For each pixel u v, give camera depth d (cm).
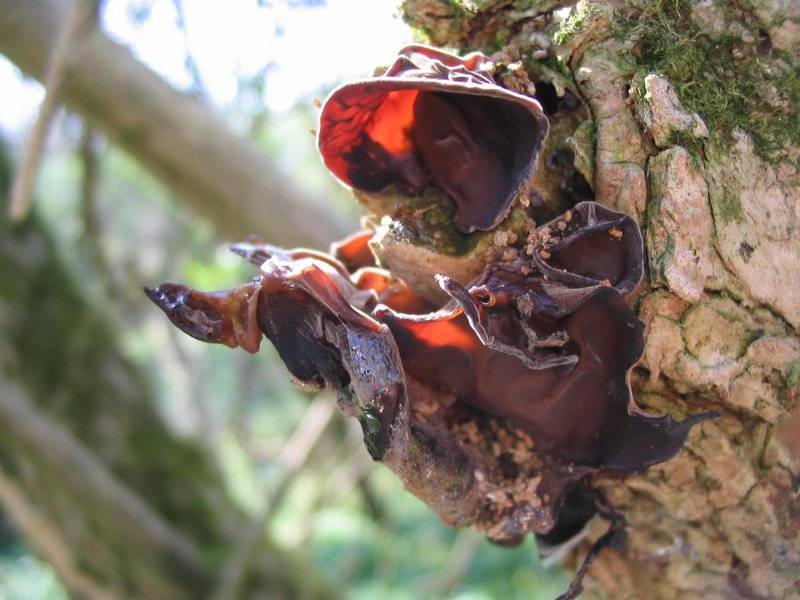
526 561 71
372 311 13
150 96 30
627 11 13
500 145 12
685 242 12
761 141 13
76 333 40
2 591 78
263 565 41
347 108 12
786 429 13
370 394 12
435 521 77
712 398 13
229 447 55
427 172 13
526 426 13
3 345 38
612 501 14
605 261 12
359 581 72
